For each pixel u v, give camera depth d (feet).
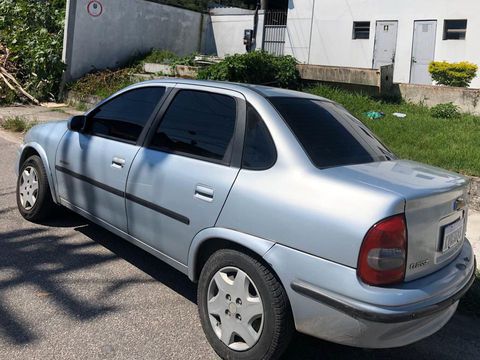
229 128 10.75
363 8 57.26
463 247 10.58
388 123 30.22
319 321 8.61
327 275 8.42
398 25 55.16
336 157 10.02
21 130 33.88
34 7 51.31
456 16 51.39
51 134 15.98
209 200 10.27
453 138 27.55
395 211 8.22
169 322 11.32
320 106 11.76
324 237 8.50
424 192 8.70
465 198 10.28
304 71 38.91
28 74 45.75
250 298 9.46
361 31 58.49
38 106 43.21
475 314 12.72
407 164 11.07
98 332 10.71
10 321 10.91
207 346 10.50
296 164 9.43
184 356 10.09
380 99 36.42
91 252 14.84
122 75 45.68
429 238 8.91
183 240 10.92
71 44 45.47
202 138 11.16
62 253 14.65
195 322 11.40
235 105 10.94
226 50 60.18
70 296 12.19
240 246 9.81
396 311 8.04
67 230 16.42
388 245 8.17
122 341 10.46
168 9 54.49
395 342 8.52
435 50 53.11
